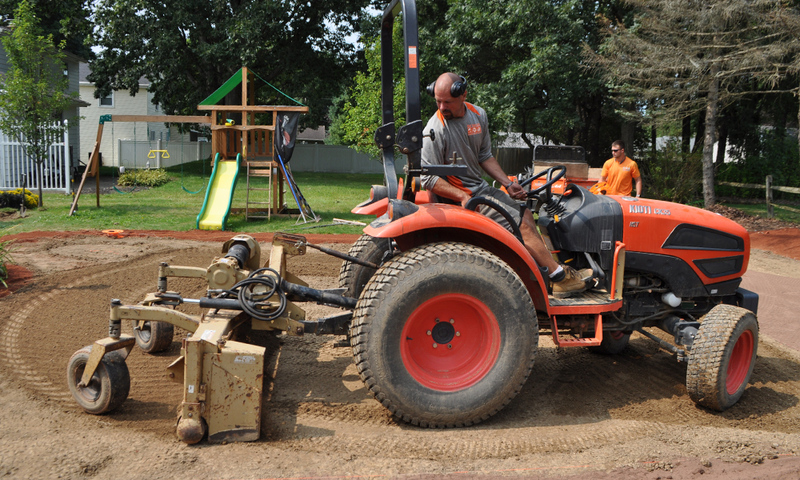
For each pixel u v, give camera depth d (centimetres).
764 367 474
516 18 1706
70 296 589
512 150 2873
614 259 391
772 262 930
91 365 331
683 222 421
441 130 368
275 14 2342
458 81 351
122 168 2592
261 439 319
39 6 2528
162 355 446
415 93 329
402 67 1531
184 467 285
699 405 392
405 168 348
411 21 327
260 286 409
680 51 1442
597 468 299
